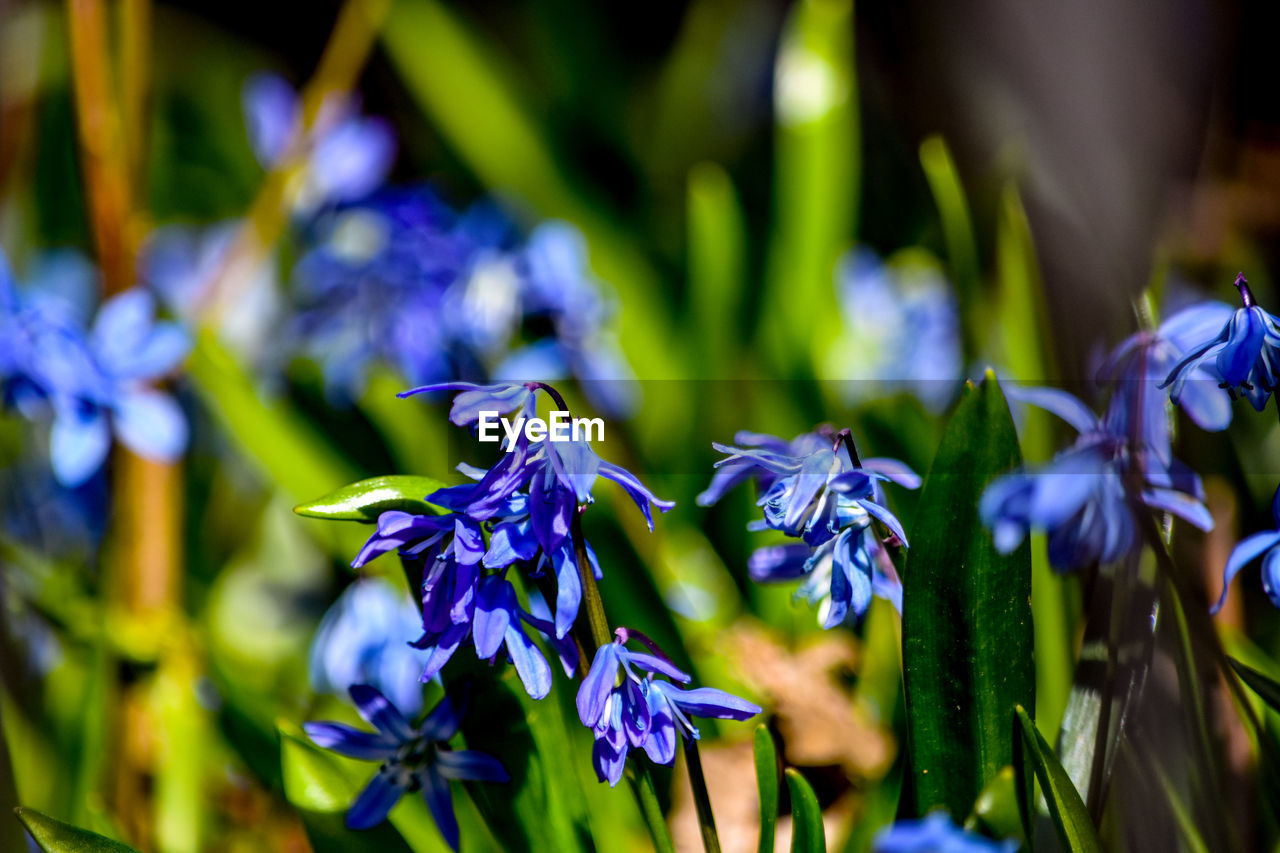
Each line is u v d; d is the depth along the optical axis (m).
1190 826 0.38
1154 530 0.36
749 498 0.51
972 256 0.51
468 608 0.34
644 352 0.63
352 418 0.49
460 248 0.55
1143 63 0.45
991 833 0.34
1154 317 0.44
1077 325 0.45
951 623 0.36
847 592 0.35
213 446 0.60
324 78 0.58
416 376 0.53
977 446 0.36
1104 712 0.37
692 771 0.36
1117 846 0.38
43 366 0.44
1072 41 0.45
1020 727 0.35
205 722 0.46
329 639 0.45
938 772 0.37
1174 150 0.46
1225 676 0.37
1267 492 0.45
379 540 0.34
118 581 0.48
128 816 0.46
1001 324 0.48
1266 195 0.57
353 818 0.37
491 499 0.34
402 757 0.37
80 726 0.44
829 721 0.45
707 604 0.49
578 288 0.53
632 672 0.35
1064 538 0.35
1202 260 0.52
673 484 0.54
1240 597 0.43
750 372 0.58
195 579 0.59
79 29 0.47
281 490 0.49
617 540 0.46
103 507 0.55
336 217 0.56
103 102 0.47
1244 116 0.57
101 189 0.47
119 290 0.48
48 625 0.47
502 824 0.38
